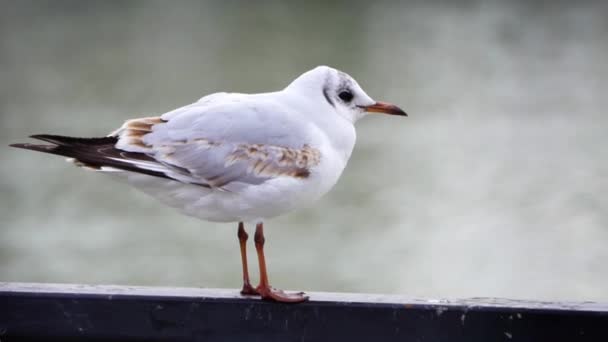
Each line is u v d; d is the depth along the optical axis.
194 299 5.08
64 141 5.63
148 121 6.00
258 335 5.13
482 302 4.97
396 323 5.02
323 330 5.12
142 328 5.08
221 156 5.97
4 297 5.04
